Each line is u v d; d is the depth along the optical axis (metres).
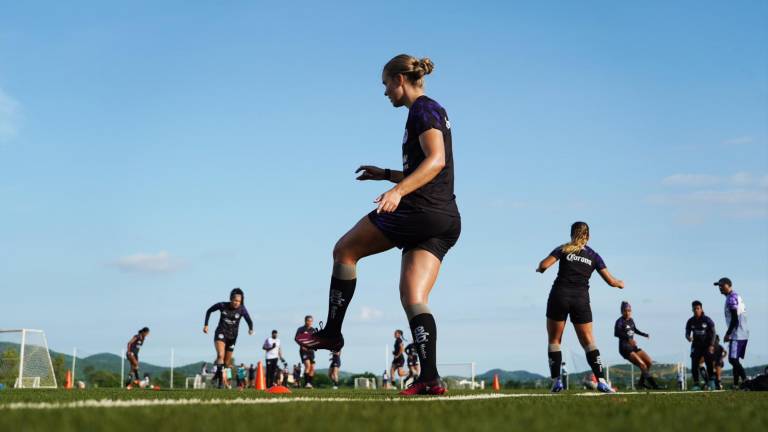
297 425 2.43
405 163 4.98
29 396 5.75
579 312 9.22
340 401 4.26
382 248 4.95
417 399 4.63
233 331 16.02
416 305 4.75
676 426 2.49
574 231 9.33
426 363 4.75
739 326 14.14
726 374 17.89
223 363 15.91
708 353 15.90
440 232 4.80
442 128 4.84
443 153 4.75
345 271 5.04
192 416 2.77
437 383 4.74
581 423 2.58
